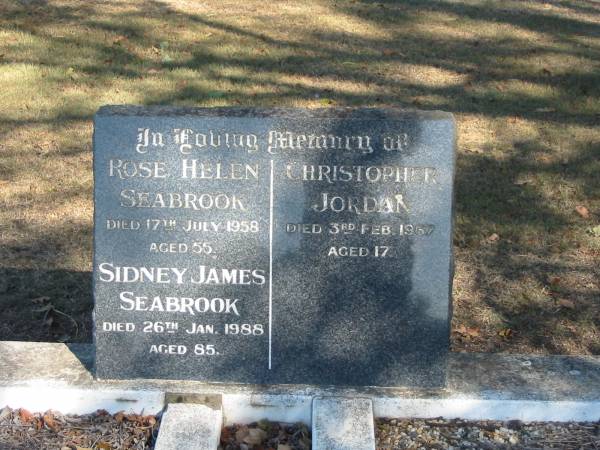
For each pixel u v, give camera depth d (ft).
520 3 21.35
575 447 6.76
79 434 6.88
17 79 14.99
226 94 14.44
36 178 11.76
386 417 7.10
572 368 7.53
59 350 7.66
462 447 6.75
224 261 7.06
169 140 6.90
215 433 6.68
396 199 6.93
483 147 12.94
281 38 17.67
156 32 17.71
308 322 7.14
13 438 6.80
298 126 6.86
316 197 6.95
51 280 9.62
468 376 7.38
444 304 7.06
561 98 14.98
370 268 7.04
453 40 18.04
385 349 7.16
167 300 7.13
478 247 10.37
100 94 14.40
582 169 12.30
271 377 7.23
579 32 19.02
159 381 7.23
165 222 7.01
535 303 9.35
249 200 6.97
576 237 10.59
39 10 18.86
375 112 7.02
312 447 6.61
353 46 17.39
